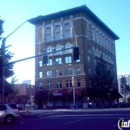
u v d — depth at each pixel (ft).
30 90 287.28
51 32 198.70
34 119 77.56
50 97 182.29
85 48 183.32
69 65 185.57
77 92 174.50
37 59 203.00
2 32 82.89
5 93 101.09
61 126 51.88
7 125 58.85
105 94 181.88
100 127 48.14
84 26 186.80
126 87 262.47
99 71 182.39
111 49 253.24
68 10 187.32
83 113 101.65
